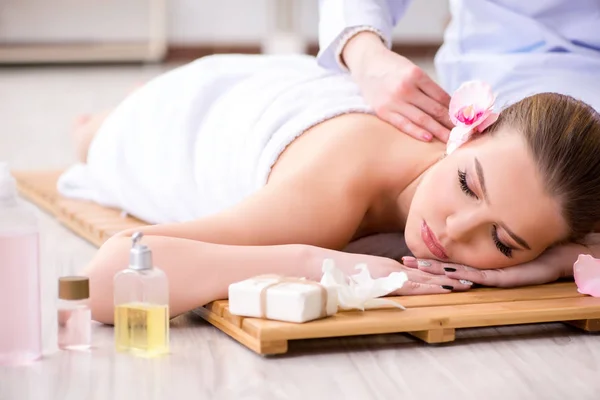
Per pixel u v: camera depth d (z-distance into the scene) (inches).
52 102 288.5
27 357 67.5
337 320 69.6
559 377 65.6
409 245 80.2
